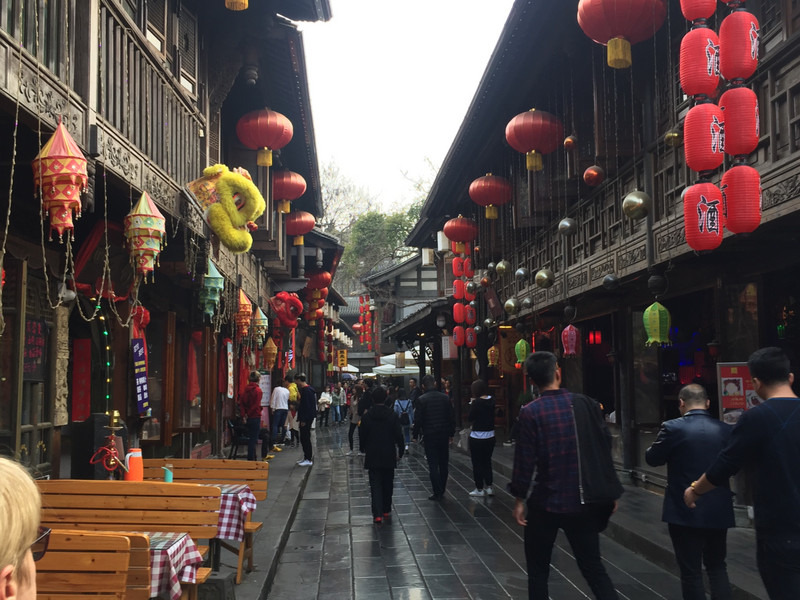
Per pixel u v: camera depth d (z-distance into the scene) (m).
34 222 6.28
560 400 4.51
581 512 4.32
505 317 17.72
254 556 6.62
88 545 3.42
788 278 7.91
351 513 9.88
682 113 8.12
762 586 5.51
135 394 8.26
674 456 4.55
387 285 38.72
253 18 10.34
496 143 14.45
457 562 7.09
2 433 5.67
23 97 4.37
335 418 34.78
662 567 6.86
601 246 10.91
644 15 6.85
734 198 5.28
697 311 10.31
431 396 11.01
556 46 10.53
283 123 11.45
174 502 4.96
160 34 7.90
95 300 7.12
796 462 3.47
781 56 5.99
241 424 15.40
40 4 4.83
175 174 7.71
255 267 16.38
